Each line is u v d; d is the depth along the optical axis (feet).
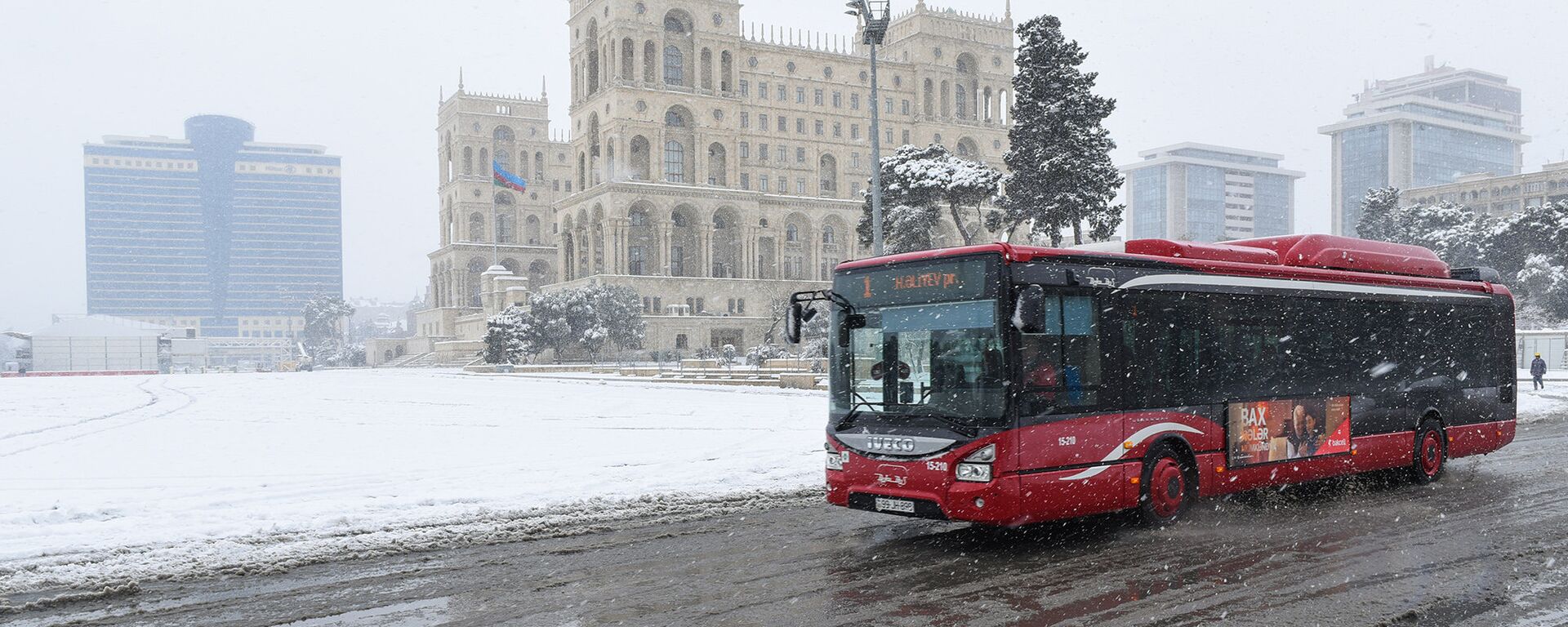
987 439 32.60
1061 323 34.68
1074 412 34.60
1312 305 44.29
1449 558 31.30
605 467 53.83
